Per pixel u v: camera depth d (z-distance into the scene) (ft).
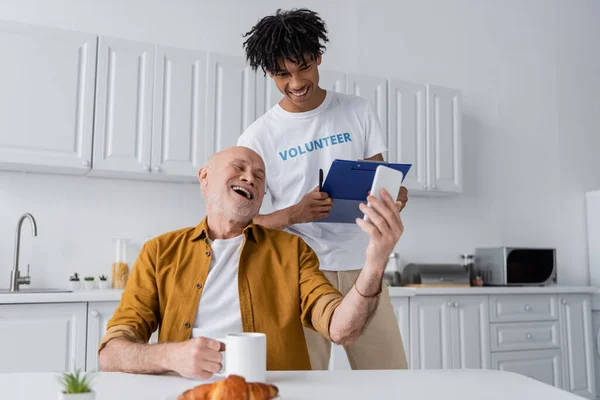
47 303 7.73
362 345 6.08
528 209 13.55
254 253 4.64
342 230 6.17
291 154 6.26
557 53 14.43
